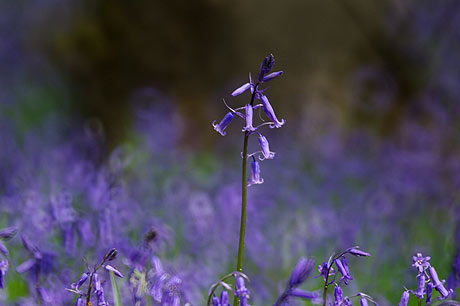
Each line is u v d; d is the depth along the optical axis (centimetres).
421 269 391
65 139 1451
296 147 1421
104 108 1505
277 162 1302
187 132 1534
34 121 1761
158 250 518
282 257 739
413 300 627
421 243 790
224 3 1586
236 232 838
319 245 794
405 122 1566
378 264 722
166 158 1209
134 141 1326
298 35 1655
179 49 1565
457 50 1767
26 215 627
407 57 1747
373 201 972
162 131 1343
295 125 1546
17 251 564
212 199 1048
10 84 2094
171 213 836
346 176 1235
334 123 1612
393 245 798
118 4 1522
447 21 1773
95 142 981
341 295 376
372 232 830
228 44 1606
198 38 1583
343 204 1032
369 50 1722
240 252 379
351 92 1673
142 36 1534
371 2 1733
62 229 545
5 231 399
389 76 1720
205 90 1595
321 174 1229
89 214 603
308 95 1633
